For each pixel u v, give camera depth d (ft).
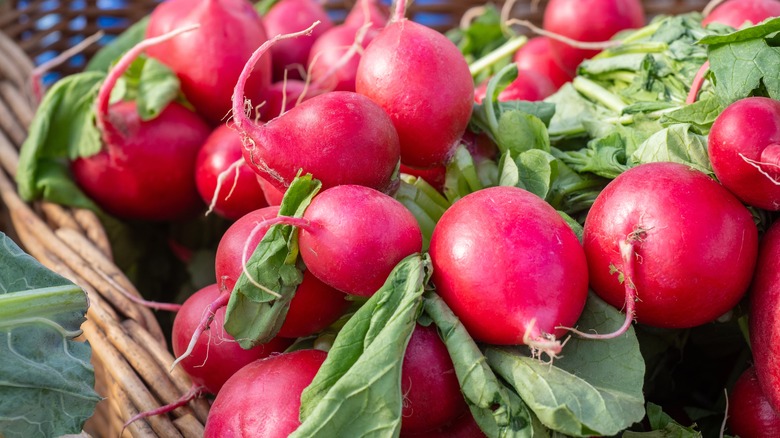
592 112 1.36
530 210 1.07
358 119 1.10
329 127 1.09
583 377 1.07
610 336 1.05
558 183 1.23
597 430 1.01
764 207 1.09
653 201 1.07
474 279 1.05
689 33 1.35
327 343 1.15
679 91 1.31
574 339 1.09
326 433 1.02
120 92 1.46
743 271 1.08
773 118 1.06
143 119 1.45
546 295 1.04
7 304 1.12
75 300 1.16
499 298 1.04
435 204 1.20
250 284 1.08
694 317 1.09
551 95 1.46
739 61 1.16
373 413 1.03
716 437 1.24
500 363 1.06
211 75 1.45
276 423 1.08
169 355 1.27
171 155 1.47
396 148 1.13
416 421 1.08
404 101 1.15
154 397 1.23
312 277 1.11
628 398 1.05
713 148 1.09
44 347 1.13
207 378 1.21
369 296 1.08
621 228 1.08
